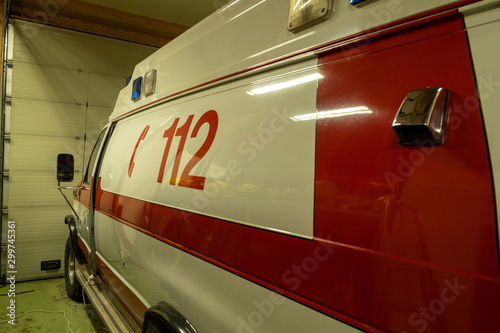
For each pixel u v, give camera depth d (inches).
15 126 218.7
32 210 223.9
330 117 39.3
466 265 26.5
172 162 68.9
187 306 59.4
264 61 51.8
